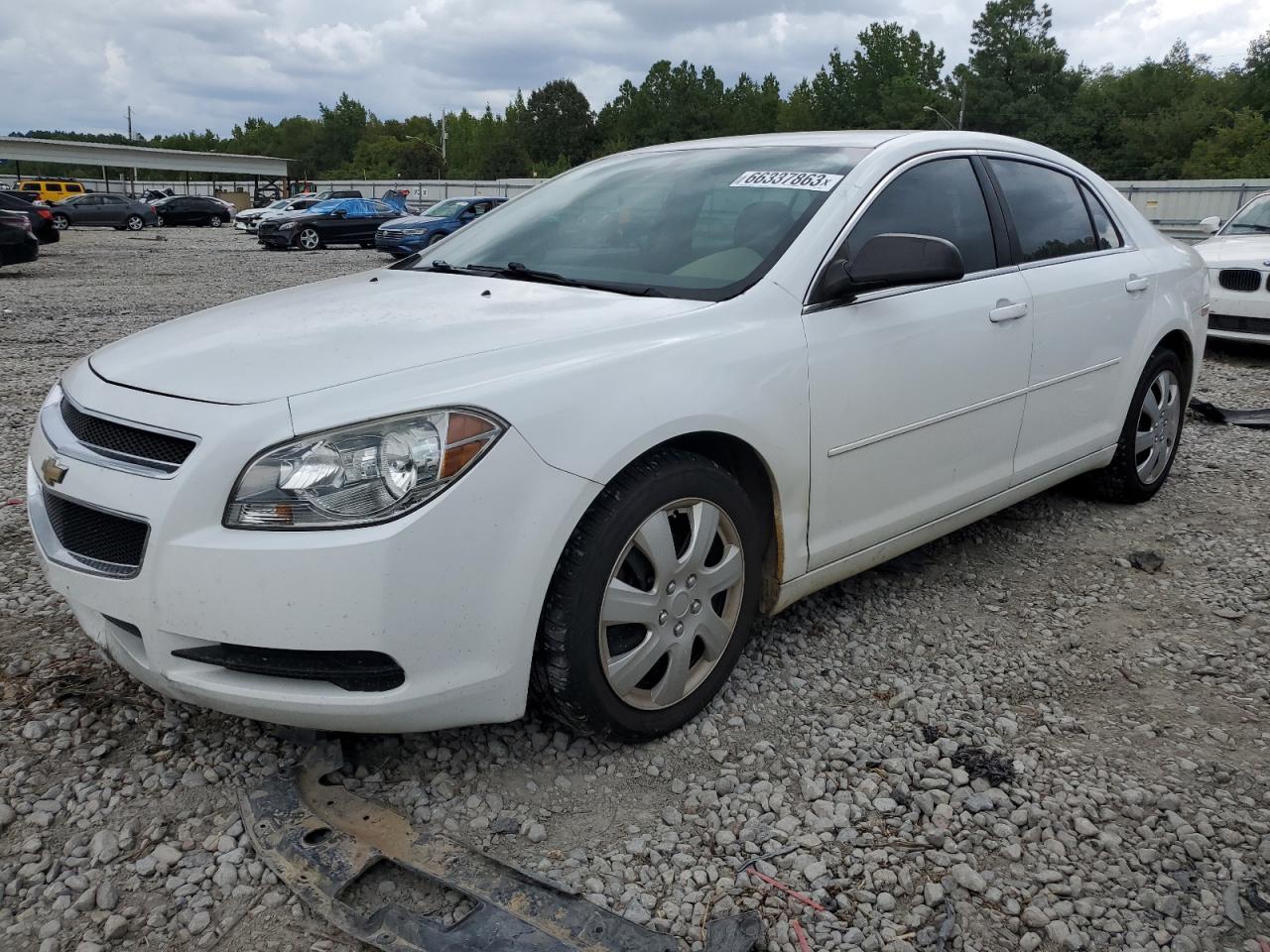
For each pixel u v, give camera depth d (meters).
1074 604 3.67
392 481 2.13
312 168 137.62
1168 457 4.79
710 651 2.75
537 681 2.45
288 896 2.11
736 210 3.20
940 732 2.80
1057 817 2.44
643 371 2.48
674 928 2.06
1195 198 34.19
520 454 2.24
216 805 2.40
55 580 2.43
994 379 3.49
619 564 2.43
